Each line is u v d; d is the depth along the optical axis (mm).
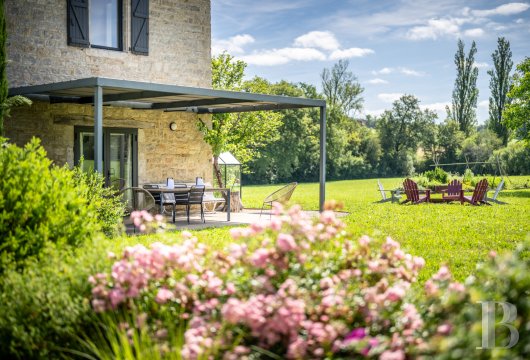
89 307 4191
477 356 2799
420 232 12883
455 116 60375
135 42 14719
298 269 4051
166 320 4023
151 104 15383
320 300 3752
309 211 18250
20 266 5160
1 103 10055
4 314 4277
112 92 12594
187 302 4098
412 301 4016
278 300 3617
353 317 3664
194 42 16016
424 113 59062
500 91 54469
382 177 56812
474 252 10250
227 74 21859
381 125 58969
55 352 4113
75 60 13719
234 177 20188
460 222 14953
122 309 4184
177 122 16125
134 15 14672
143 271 4223
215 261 4410
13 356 4203
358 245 4578
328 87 55656
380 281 4074
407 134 58281
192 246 4609
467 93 59906
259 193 34812
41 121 13500
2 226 5328
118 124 14773
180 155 16250
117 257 4660
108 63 14281
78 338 4051
